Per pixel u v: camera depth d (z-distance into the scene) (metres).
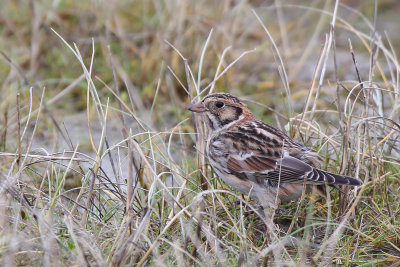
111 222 9.83
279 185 10.16
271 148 10.34
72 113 15.12
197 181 10.93
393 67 17.61
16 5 17.89
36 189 9.82
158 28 16.88
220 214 10.42
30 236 9.10
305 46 18.80
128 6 18.39
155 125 14.69
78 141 13.84
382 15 21.48
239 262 8.55
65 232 9.38
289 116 12.29
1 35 17.33
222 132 10.87
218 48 16.08
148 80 15.98
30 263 8.69
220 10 17.06
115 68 15.83
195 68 15.48
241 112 11.03
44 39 16.64
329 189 10.60
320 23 17.28
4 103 14.37
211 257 9.08
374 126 11.31
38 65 16.25
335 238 9.25
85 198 10.48
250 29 18.86
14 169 11.53
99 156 10.03
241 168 10.44
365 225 9.98
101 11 16.91
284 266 8.91
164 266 8.38
